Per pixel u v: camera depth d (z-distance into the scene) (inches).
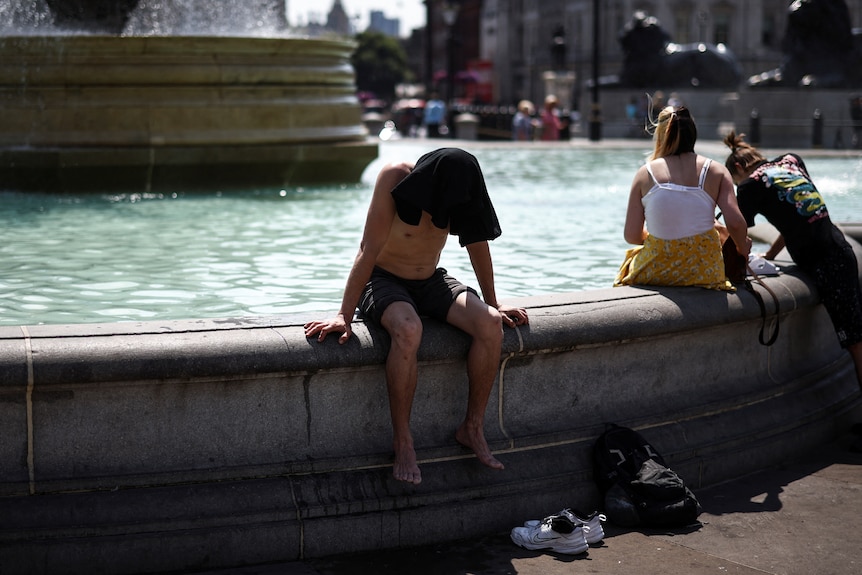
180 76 477.7
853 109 1146.7
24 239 338.0
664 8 3329.2
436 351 165.6
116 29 542.3
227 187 498.3
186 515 150.9
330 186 532.7
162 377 148.6
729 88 1537.9
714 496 191.2
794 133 1151.0
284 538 155.5
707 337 202.5
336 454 162.7
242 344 153.3
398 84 5492.1
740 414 207.2
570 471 178.7
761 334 208.8
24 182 480.1
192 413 153.8
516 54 4318.4
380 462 164.9
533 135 1284.4
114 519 147.9
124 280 267.4
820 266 231.5
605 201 484.4
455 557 160.7
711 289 203.8
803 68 1251.8
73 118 471.5
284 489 157.4
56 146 471.2
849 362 255.1
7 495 146.2
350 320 162.1
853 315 231.0
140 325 155.9
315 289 257.3
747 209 236.8
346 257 307.0
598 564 159.6
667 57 1539.1
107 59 470.3
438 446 170.1
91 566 146.3
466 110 1750.7
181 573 150.2
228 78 487.2
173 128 480.1
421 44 6599.4
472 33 4958.2
